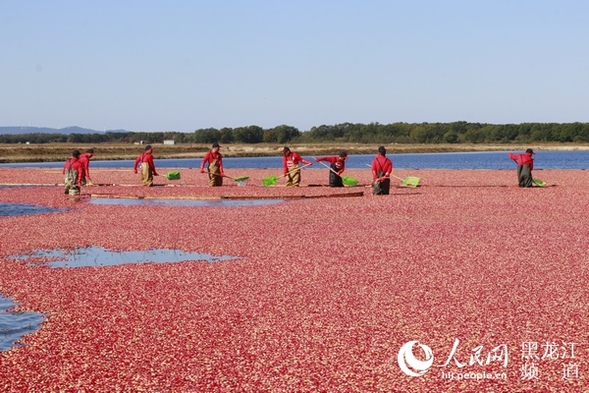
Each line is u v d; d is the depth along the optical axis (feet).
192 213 89.92
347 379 30.30
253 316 39.99
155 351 34.30
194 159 483.10
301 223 78.69
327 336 36.01
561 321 37.78
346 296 43.98
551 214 85.05
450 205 96.58
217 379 30.60
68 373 31.60
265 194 116.06
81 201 110.52
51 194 122.72
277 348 34.35
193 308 41.98
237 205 100.63
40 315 41.57
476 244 62.54
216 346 34.88
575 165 300.20
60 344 35.68
